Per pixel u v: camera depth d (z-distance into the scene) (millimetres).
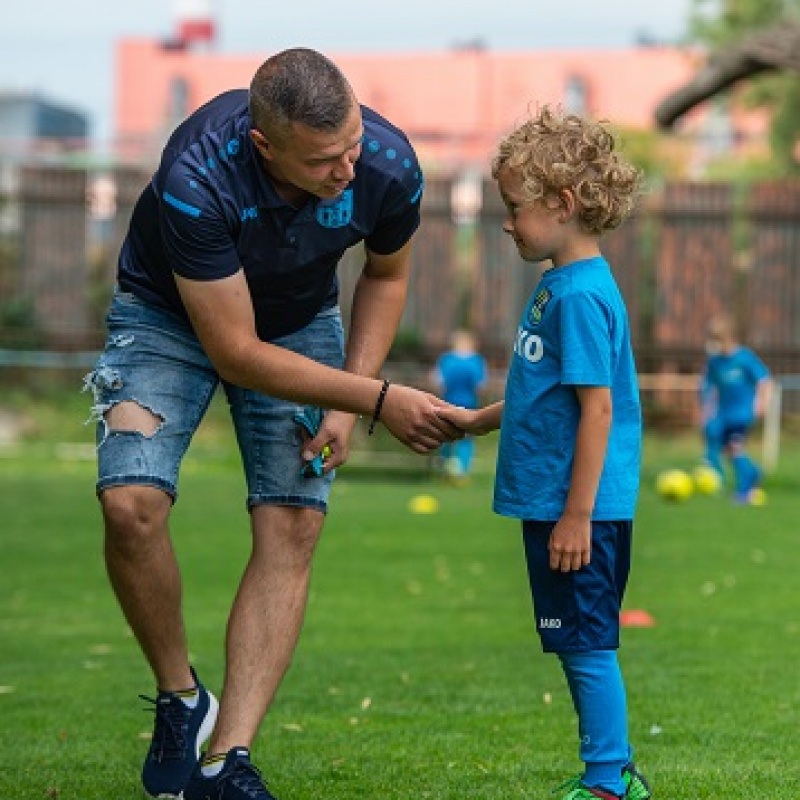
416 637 13086
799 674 11047
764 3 62656
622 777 6895
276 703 10195
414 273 40844
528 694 10445
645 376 40688
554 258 6879
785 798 7605
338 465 7504
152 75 113188
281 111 6531
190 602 15078
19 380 39969
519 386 6887
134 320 7543
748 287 40750
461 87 110062
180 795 7793
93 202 41125
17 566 17625
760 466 34156
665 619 13797
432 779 8047
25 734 9461
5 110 109812
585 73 110812
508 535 20859
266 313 7430
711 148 77688
